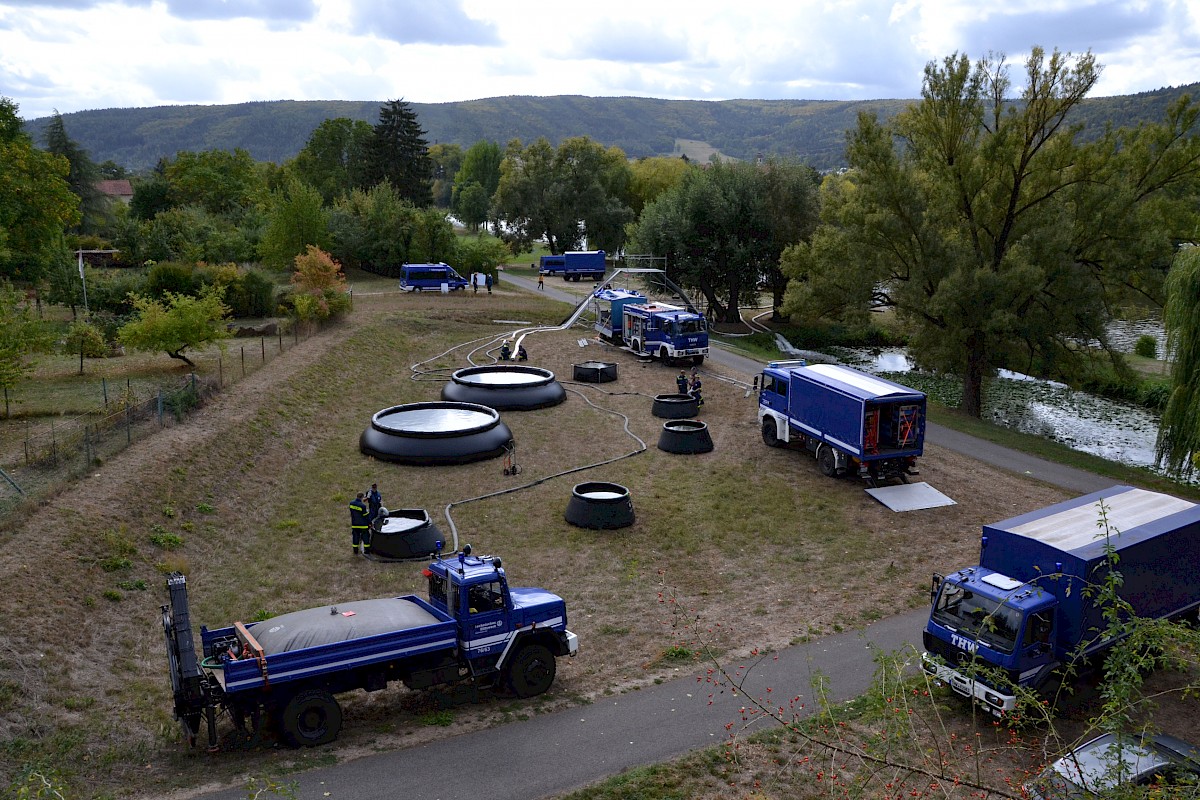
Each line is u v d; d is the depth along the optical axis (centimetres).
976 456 3353
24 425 2900
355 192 8938
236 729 1348
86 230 10319
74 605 1728
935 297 3988
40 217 5966
